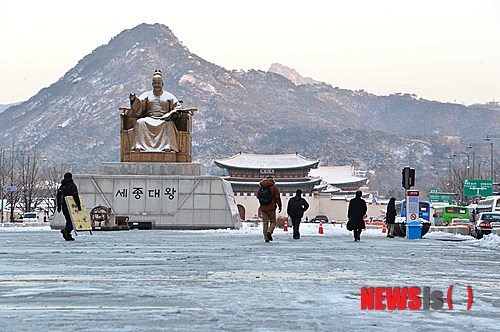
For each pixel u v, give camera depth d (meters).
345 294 13.73
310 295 13.52
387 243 37.09
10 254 23.95
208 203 57.34
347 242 37.03
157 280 15.85
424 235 52.50
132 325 10.12
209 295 13.34
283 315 11.12
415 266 21.20
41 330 9.71
